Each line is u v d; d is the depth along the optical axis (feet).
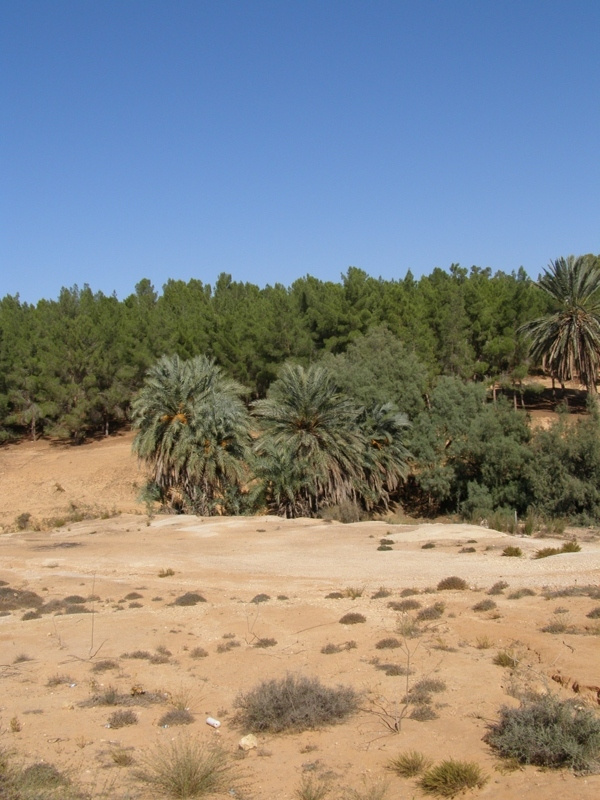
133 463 195.11
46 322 237.45
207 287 297.94
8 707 34.63
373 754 26.71
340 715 30.78
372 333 175.63
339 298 208.64
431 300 212.64
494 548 82.84
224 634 47.55
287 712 30.45
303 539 102.78
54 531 135.54
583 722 25.22
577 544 84.33
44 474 194.29
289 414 143.02
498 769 24.38
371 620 47.60
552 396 223.92
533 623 42.14
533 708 26.68
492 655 37.40
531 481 133.59
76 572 85.81
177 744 28.78
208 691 36.32
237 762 26.99
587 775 23.45
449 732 27.96
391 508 163.94
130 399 217.56
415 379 164.14
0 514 167.22
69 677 39.45
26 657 44.39
